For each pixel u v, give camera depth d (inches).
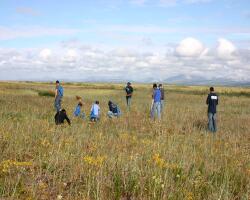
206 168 391.9
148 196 311.6
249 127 799.7
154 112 870.4
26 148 450.3
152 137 615.2
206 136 623.8
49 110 964.0
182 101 1577.3
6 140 469.4
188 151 470.0
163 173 357.4
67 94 1977.1
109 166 372.8
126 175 346.6
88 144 494.3
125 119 837.2
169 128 721.6
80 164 372.5
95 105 807.7
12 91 1765.5
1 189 300.4
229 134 681.6
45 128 603.8
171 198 305.0
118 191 317.1
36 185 312.2
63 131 579.8
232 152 496.4
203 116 939.3
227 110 1205.1
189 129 701.3
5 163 362.6
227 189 323.6
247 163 440.8
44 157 400.2
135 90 2642.7
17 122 636.1
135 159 381.7
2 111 828.6
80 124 722.2
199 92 2628.0
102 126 709.9
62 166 375.9
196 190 327.0
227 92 2699.3
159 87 873.5
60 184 324.8
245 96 2234.3
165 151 458.3
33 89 2023.9
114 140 533.3
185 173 368.2
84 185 324.2
